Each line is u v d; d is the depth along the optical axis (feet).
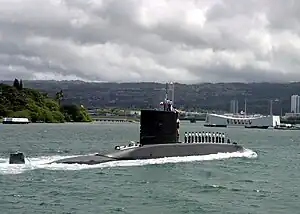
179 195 110.73
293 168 174.81
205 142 203.00
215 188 122.01
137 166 155.43
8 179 128.36
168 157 171.42
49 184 122.01
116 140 383.45
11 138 379.55
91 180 129.18
